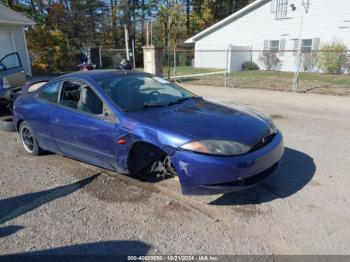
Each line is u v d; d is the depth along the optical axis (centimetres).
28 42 2153
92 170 439
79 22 3459
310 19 2058
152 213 321
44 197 365
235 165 297
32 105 479
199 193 312
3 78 791
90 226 301
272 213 314
